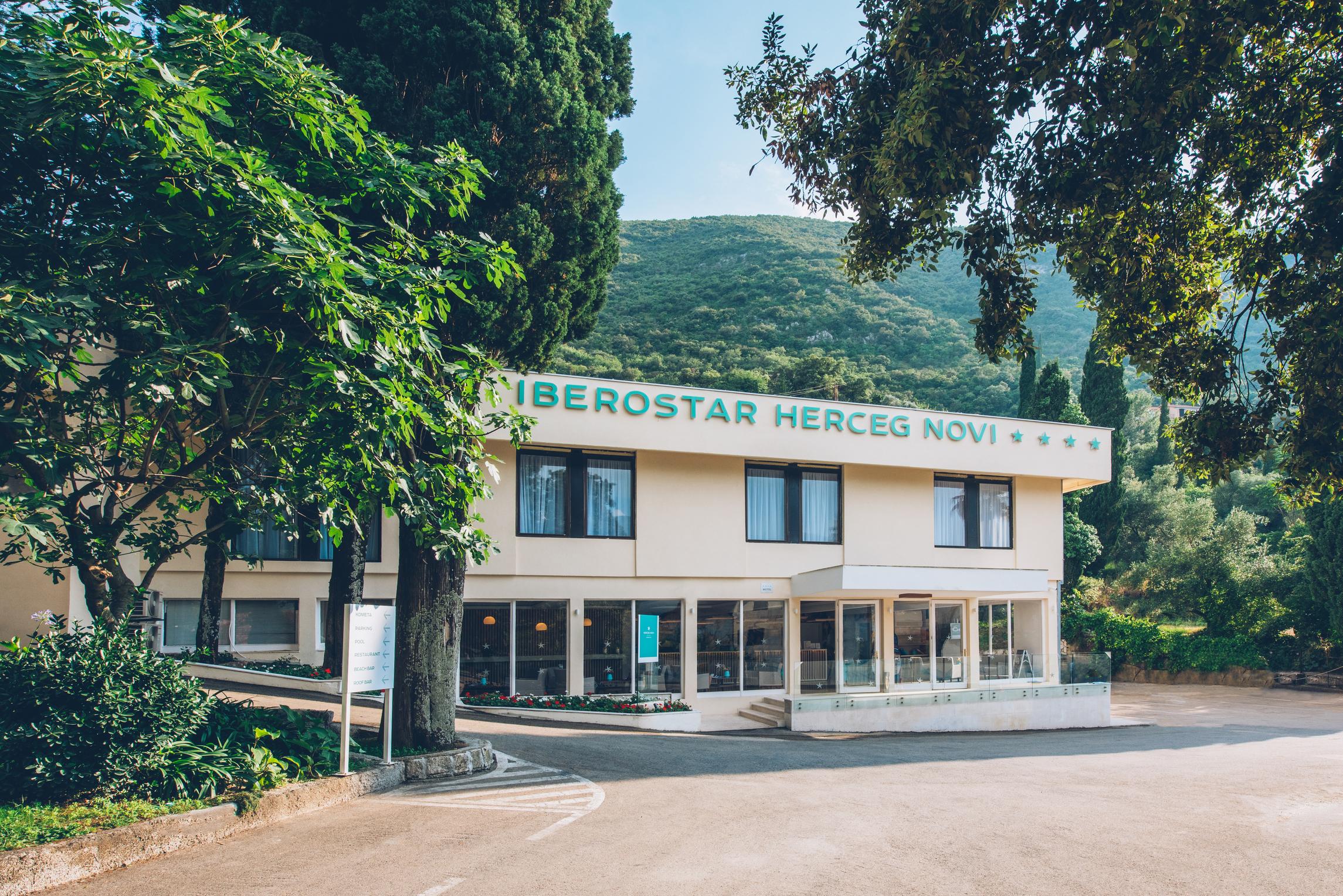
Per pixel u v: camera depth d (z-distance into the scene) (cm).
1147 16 692
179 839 720
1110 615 3662
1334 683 3062
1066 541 3712
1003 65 771
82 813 716
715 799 982
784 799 991
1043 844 791
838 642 2317
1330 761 1501
